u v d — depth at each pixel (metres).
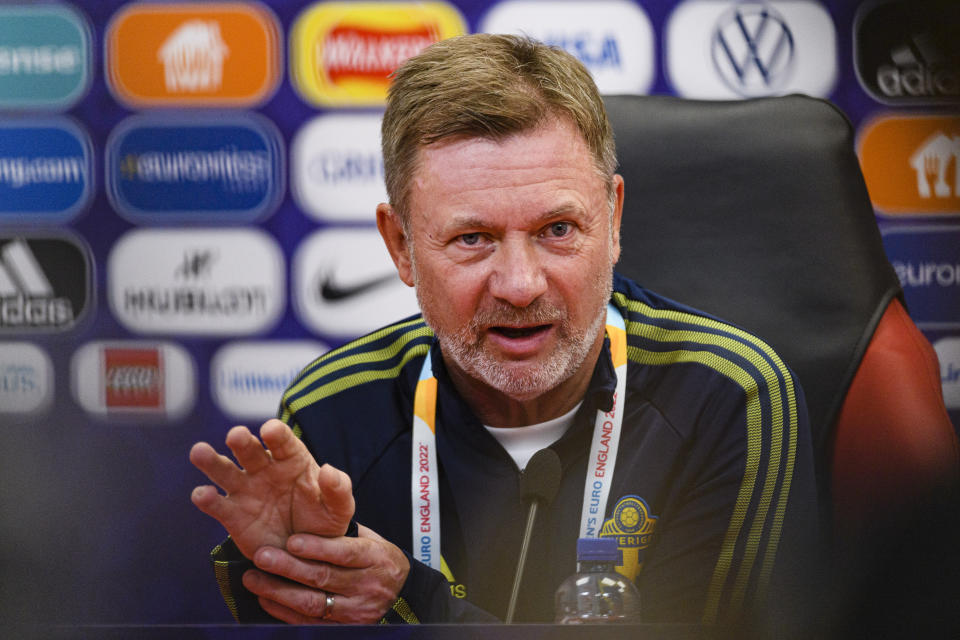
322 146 10.41
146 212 10.59
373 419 4.73
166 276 10.62
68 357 10.72
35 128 10.56
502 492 4.37
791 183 5.20
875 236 5.20
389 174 4.12
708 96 10.02
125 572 10.28
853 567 4.11
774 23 9.96
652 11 9.98
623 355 4.55
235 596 3.75
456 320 3.91
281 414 4.96
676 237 5.23
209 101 10.46
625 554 4.30
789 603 3.74
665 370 4.59
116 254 10.65
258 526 3.61
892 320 5.04
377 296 10.55
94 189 10.60
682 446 4.42
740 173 5.25
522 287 3.73
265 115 10.43
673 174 5.29
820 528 4.73
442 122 3.79
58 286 10.70
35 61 10.50
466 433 4.42
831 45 9.93
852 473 4.84
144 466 10.68
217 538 10.45
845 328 5.01
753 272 5.14
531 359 3.92
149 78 10.45
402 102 3.96
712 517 4.37
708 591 4.29
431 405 4.57
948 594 3.87
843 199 5.18
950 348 9.91
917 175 9.95
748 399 4.47
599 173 3.91
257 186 10.50
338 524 3.58
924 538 4.36
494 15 10.12
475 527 4.39
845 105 9.97
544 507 3.76
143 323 10.70
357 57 10.31
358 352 5.05
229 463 3.51
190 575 10.38
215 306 10.62
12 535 10.23
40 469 10.59
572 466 4.38
